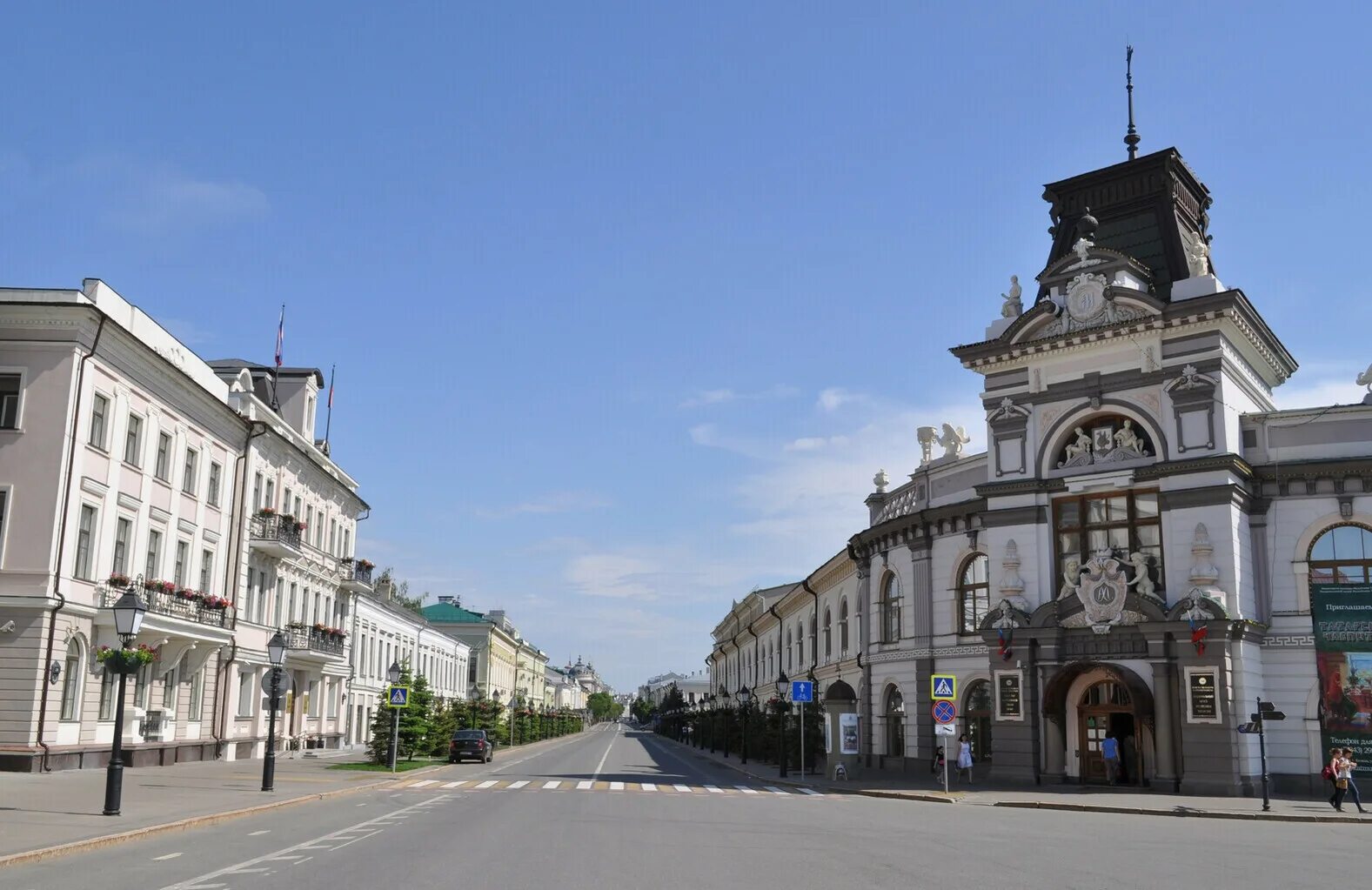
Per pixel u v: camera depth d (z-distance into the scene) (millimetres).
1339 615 33156
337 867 14211
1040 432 37688
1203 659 32844
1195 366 34750
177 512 39406
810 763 52219
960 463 42062
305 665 53719
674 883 13164
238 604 44906
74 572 32656
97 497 33844
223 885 12570
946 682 33281
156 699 38438
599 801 27656
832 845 18094
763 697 78250
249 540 46062
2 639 31078
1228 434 34125
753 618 86250
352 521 63625
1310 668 33500
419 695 48438
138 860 14922
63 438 32125
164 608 37031
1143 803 29484
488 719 70938
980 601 40938
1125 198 39844
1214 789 32031
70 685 32906
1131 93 41156
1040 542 36812
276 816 22359
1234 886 13883
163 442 38531
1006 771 35969
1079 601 35281
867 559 48406
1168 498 34500
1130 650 34219
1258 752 33094
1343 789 28234
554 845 17203
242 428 45219
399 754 47938
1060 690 35750
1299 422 34812
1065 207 41406
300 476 53438
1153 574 34969
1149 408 35562
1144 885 13781
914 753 42594
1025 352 38000
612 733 182375
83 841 16078
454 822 21125
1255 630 33531
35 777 29078
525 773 42875
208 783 30062
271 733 28297
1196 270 35656
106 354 34094
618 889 12602
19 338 32531
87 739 33438
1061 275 38188
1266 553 34500
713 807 26438
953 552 41969
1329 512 34000
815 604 60938
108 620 33656
